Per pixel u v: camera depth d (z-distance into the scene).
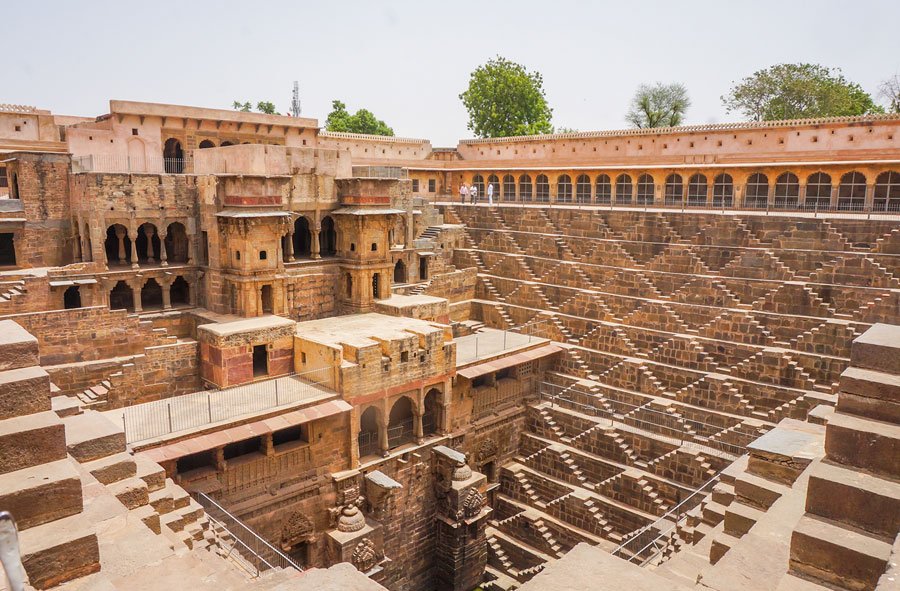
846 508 10.62
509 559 38.34
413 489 36.62
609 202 60.78
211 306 38.69
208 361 34.38
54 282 34.12
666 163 57.03
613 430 38.69
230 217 35.69
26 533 9.82
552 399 43.16
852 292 36.72
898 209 45.62
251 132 54.81
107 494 14.42
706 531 21.08
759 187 51.59
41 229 37.59
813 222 39.97
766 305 39.12
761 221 41.91
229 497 29.50
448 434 38.41
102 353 33.69
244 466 29.81
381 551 33.41
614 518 36.06
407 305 42.03
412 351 35.72
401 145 71.69
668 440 36.91
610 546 34.66
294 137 58.16
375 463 34.66
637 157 59.16
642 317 42.78
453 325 47.72
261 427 29.17
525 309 48.88
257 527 30.22
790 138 52.34
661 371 40.44
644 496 35.44
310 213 42.31
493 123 93.06
